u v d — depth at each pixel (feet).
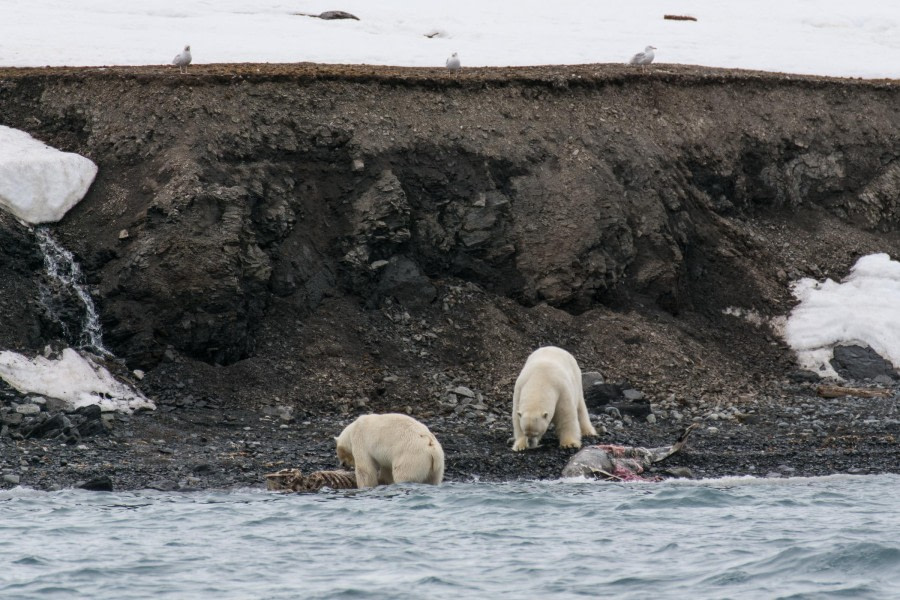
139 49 350.43
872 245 322.14
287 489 171.73
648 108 322.55
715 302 289.12
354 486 174.81
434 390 238.07
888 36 479.00
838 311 284.20
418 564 129.49
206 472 183.11
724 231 304.71
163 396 222.07
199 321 233.55
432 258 271.90
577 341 261.85
